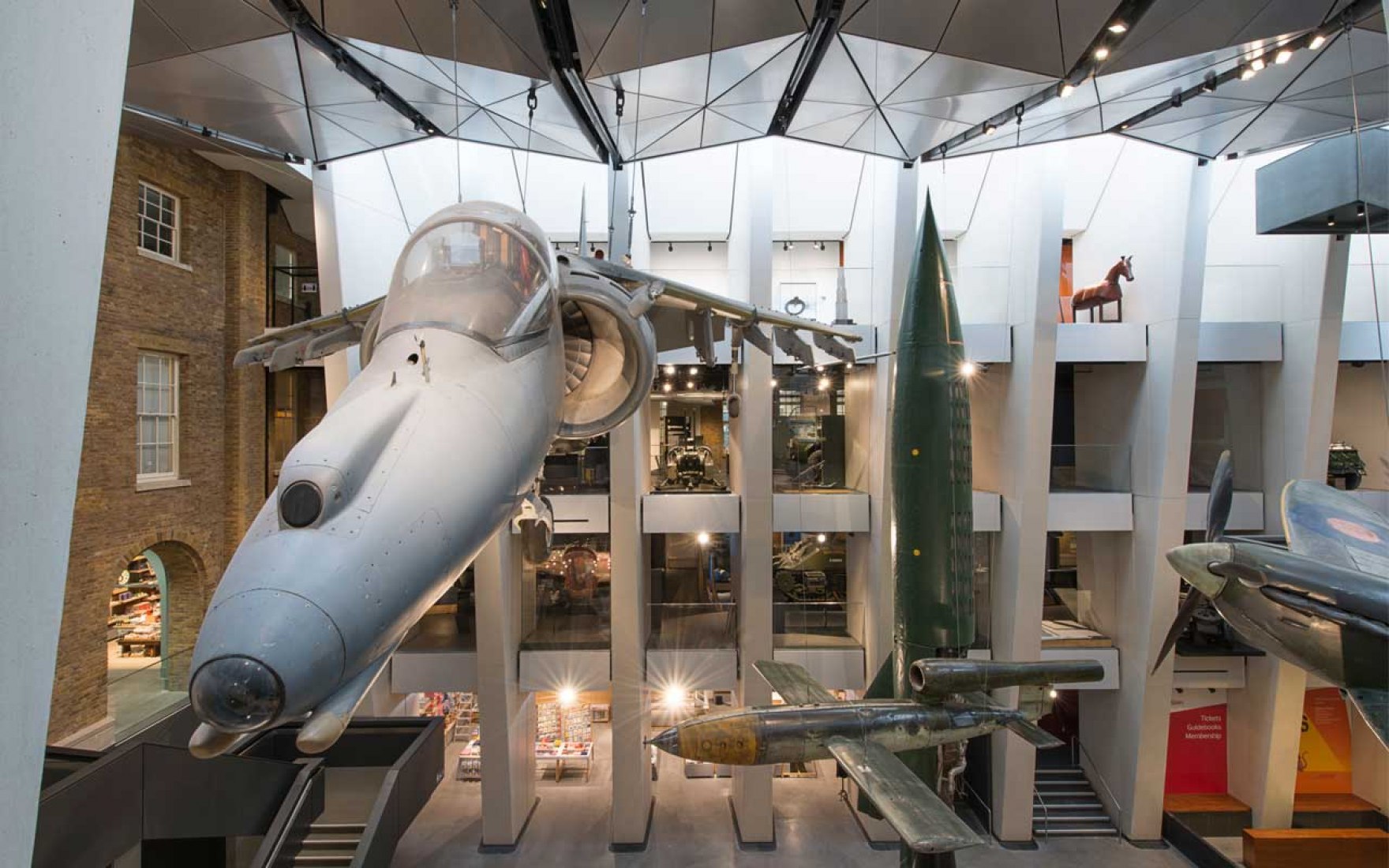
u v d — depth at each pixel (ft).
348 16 19.67
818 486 39.52
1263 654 35.73
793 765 42.11
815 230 45.11
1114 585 37.86
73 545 22.86
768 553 34.55
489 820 34.40
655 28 21.03
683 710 42.50
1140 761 35.19
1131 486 36.68
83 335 4.55
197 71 21.99
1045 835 36.04
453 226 12.50
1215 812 36.37
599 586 40.70
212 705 6.67
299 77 22.76
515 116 26.55
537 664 36.19
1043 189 32.99
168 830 21.11
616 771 34.60
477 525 9.27
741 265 36.88
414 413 9.34
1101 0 19.77
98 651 23.44
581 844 35.12
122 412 25.40
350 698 7.63
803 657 36.81
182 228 29.19
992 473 37.96
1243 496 36.19
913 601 18.89
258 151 28.58
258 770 23.68
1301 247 34.45
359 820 30.78
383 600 7.62
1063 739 41.81
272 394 34.83
